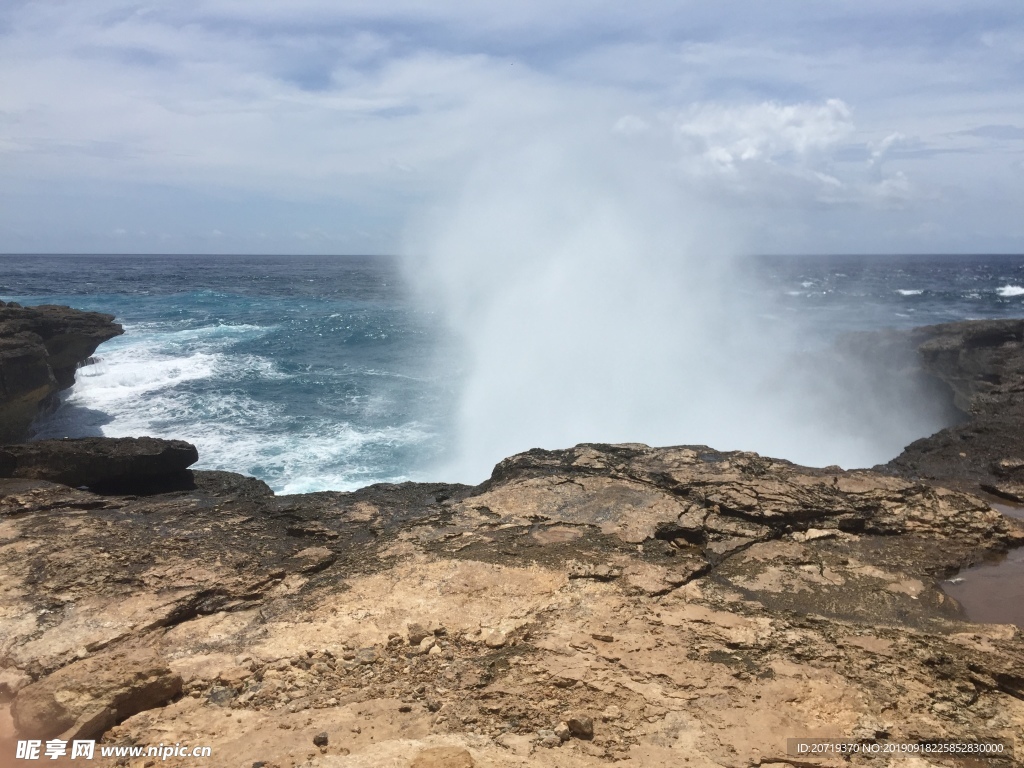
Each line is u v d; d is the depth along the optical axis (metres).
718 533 6.79
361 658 4.85
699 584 5.86
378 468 13.53
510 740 3.95
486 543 6.57
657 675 4.56
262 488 9.96
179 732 4.08
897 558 6.48
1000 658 4.69
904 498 7.43
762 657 4.78
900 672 4.62
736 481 7.67
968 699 4.38
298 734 4.04
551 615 5.34
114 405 18.16
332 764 3.66
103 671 4.30
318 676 4.69
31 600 5.61
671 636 5.03
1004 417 11.31
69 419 16.92
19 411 15.22
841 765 3.78
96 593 5.71
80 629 5.20
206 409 17.67
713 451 8.80
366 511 7.68
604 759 3.79
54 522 7.27
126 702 4.25
